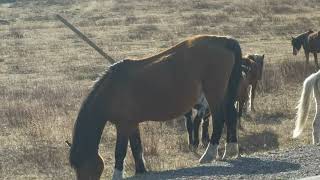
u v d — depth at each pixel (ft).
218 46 46.52
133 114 45.65
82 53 130.82
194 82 46.16
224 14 185.06
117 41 146.30
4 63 122.01
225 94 46.88
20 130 67.97
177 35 152.76
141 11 205.87
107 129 68.03
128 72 45.62
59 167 54.49
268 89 85.56
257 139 62.34
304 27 158.40
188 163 53.88
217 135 47.39
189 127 60.34
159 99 45.73
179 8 207.41
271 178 38.04
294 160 43.52
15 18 203.51
